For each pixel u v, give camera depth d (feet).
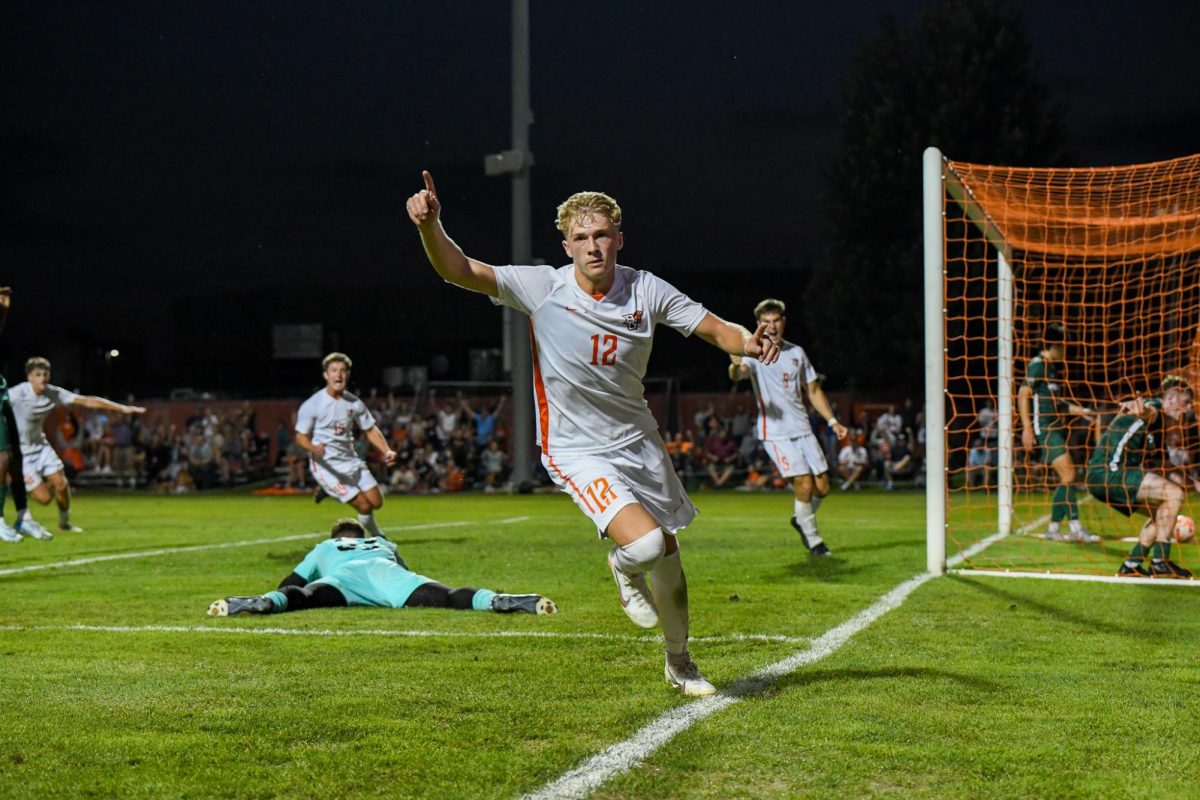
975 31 102.06
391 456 35.14
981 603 22.82
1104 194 33.37
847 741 12.30
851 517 52.13
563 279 13.98
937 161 27.91
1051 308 58.44
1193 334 40.14
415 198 12.96
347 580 22.89
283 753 11.98
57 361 126.52
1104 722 13.11
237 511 59.82
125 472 91.71
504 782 10.95
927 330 28.09
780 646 18.01
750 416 86.48
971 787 10.82
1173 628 19.80
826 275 108.37
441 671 16.16
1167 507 26.94
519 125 77.00
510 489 78.64
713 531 42.52
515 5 77.00
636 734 12.60
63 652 17.79
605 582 27.09
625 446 14.34
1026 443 37.55
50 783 10.97
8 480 41.81
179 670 16.31
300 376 143.02
